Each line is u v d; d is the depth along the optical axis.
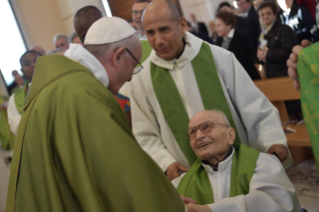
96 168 1.21
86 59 1.41
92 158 1.22
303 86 2.13
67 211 1.26
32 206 1.28
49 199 1.24
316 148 2.10
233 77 2.31
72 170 1.21
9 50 5.92
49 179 1.24
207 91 2.29
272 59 3.80
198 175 2.08
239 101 2.27
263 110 2.22
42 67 1.43
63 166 1.24
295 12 3.50
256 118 2.21
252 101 2.26
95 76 1.41
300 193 3.07
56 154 1.28
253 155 1.99
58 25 6.13
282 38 3.67
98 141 1.21
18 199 1.32
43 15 6.12
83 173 1.19
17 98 4.43
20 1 6.08
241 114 2.26
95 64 1.42
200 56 2.31
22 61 4.41
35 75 1.45
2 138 5.18
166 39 2.16
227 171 2.01
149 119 2.47
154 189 1.21
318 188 3.07
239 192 1.87
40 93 1.36
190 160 2.33
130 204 1.19
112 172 1.20
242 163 1.97
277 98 3.77
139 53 1.54
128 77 1.55
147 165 1.23
